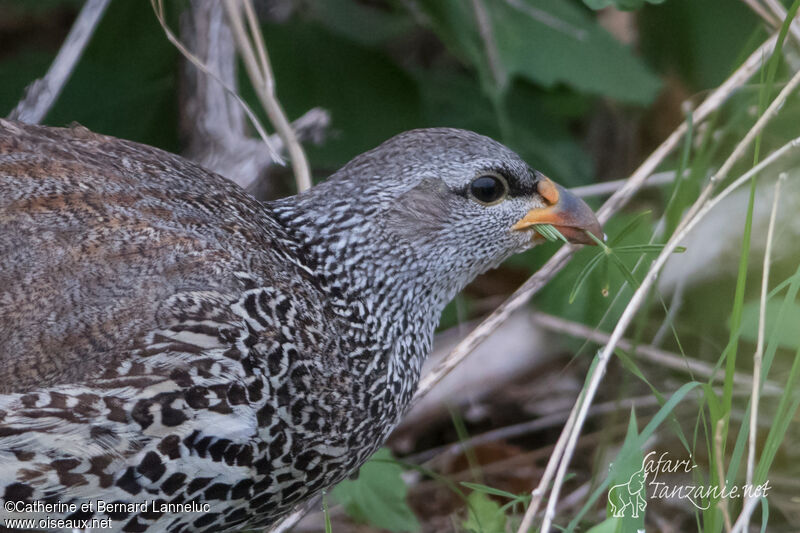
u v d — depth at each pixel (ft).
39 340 20.59
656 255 28.48
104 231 21.81
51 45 42.24
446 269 26.22
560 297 34.27
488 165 25.94
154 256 21.93
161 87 36.11
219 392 21.49
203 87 31.89
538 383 35.24
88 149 23.45
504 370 34.40
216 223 23.32
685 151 26.66
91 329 20.90
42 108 29.01
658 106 41.11
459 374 34.01
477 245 26.40
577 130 42.88
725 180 32.42
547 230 26.81
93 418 20.56
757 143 24.63
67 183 22.18
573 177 37.70
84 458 20.66
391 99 36.65
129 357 20.89
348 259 25.03
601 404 34.55
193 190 23.85
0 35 42.27
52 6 39.99
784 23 24.58
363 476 28.19
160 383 20.95
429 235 25.59
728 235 33.76
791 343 28.53
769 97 26.40
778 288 23.09
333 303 24.57
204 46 32.12
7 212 21.36
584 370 35.60
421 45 40.83
